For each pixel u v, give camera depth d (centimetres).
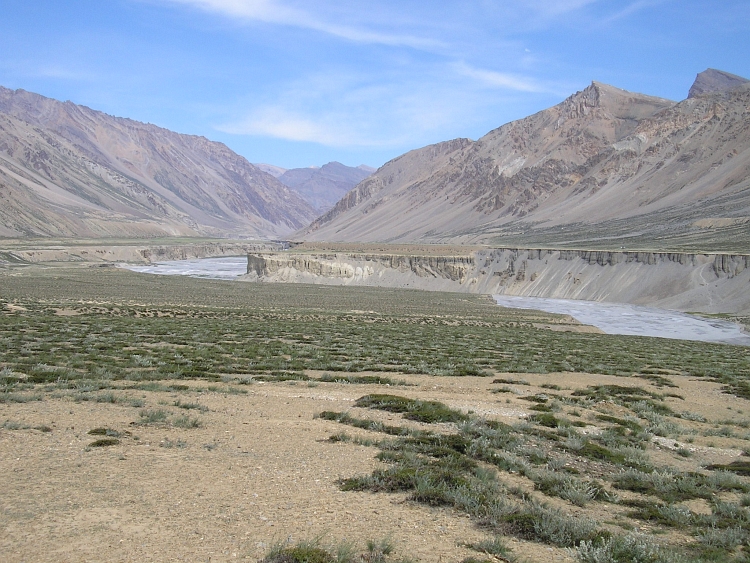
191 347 4344
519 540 1141
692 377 4253
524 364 4397
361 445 1708
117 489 1227
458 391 2981
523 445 1866
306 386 2866
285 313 8594
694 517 1371
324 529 1100
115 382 2684
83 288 12112
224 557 963
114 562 926
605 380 3844
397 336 6069
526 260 17088
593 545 1125
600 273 15375
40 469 1315
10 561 903
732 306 12019
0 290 10488
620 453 1923
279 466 1457
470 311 11069
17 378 2494
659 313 11969
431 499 1279
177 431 1745
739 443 2302
